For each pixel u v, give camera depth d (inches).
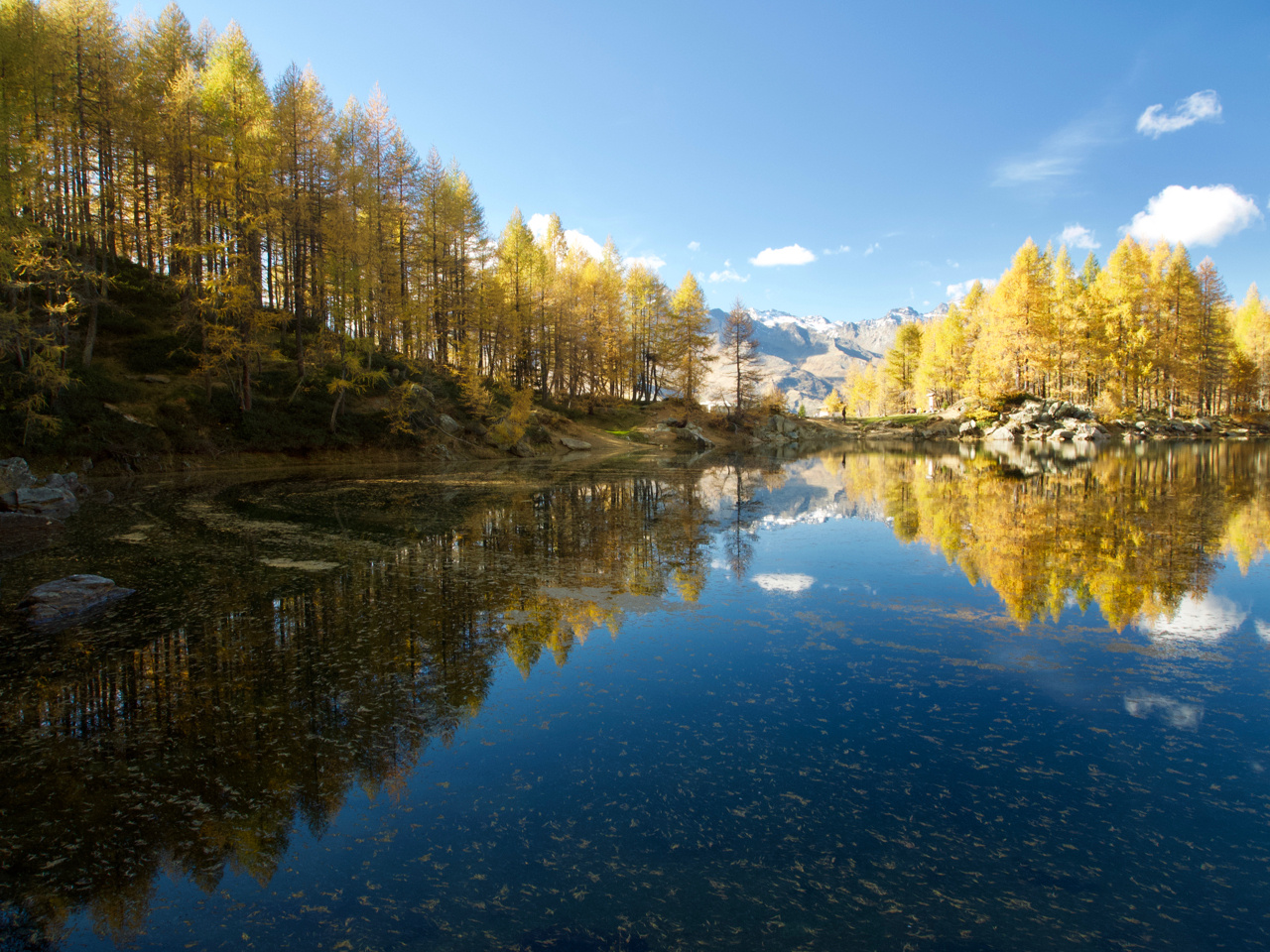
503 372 2038.6
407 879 140.9
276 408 1306.6
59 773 189.3
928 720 216.5
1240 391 2815.0
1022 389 2549.2
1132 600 355.6
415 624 322.0
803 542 528.7
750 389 2564.0
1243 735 204.5
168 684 251.4
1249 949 117.6
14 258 888.9
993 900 132.2
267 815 166.7
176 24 1568.7
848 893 134.3
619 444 2003.0
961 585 394.3
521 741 203.2
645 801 169.0
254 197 1223.5
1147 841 151.6
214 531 573.6
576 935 122.0
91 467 968.9
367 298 1424.7
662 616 335.6
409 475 1103.0
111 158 1244.5
